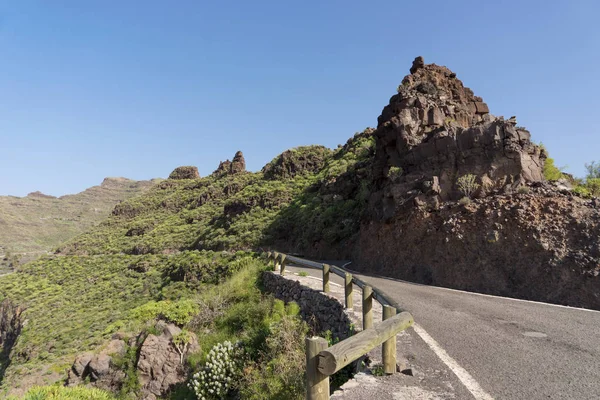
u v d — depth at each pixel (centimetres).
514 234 1076
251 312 1113
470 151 1401
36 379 1814
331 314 808
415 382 395
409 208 1479
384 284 1186
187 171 10438
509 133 1333
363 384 392
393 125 1758
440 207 1378
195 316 1250
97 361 1159
